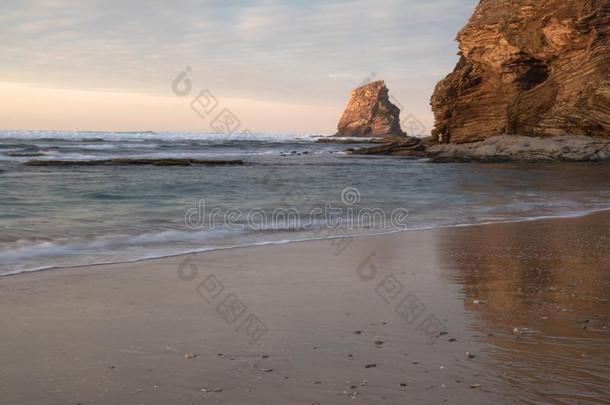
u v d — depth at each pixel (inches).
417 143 2480.3
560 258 352.2
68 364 169.6
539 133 1918.1
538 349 183.9
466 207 648.4
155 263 328.2
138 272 302.8
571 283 282.7
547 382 156.9
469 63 2288.4
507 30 2079.2
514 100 2052.2
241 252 369.7
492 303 243.6
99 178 1034.7
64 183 909.8
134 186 874.8
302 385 155.6
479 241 418.9
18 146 2301.9
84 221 488.4
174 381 157.8
